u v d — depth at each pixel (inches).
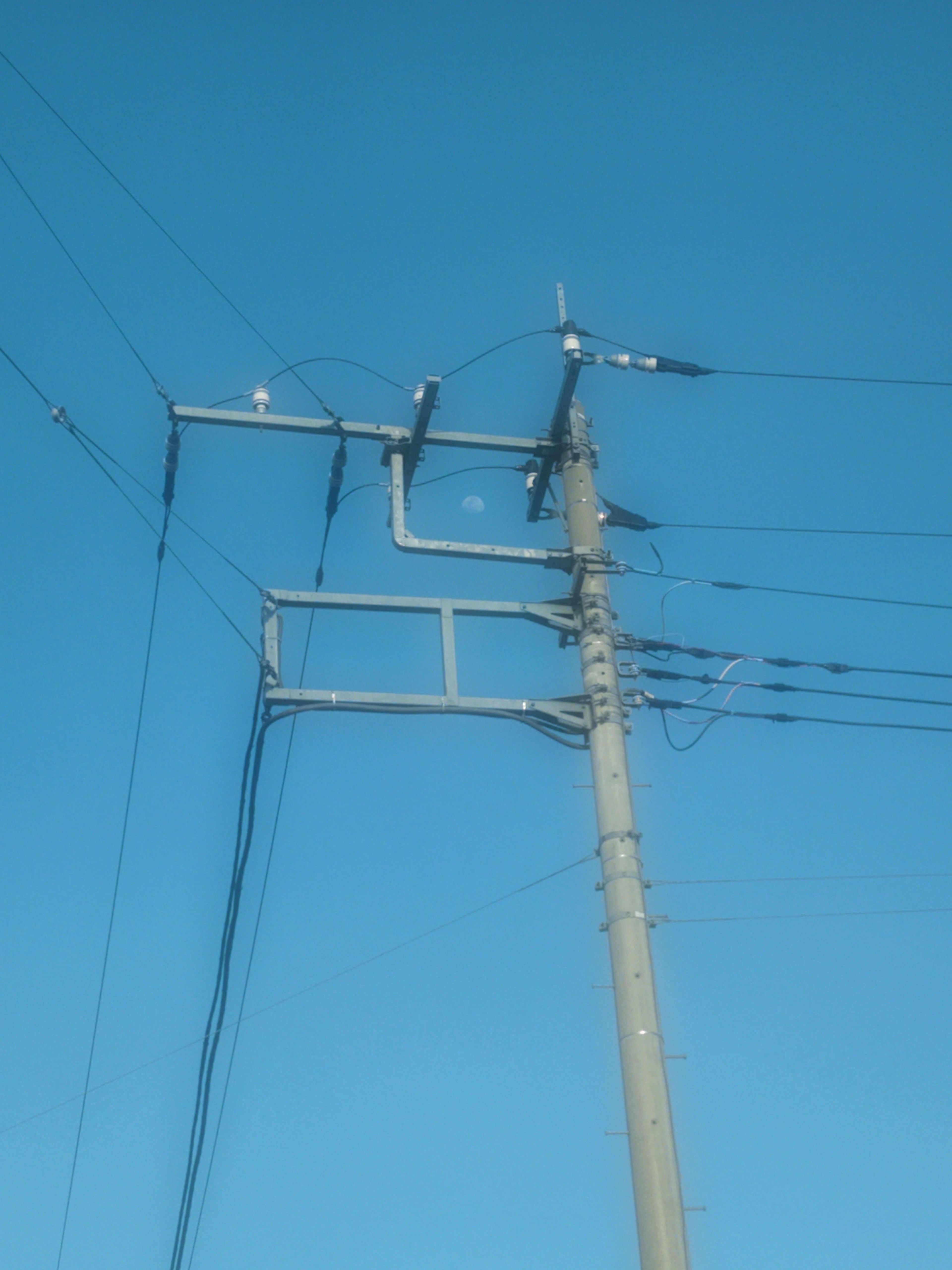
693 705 486.9
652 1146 357.7
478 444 501.0
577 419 512.7
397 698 449.4
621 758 432.1
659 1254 344.2
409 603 467.2
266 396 497.4
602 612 465.7
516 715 446.9
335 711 448.8
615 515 505.4
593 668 452.4
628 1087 370.3
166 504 507.8
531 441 504.7
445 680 454.3
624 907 397.4
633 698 470.0
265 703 450.3
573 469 498.0
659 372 509.7
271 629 460.4
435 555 482.6
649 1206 350.6
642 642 482.6
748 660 500.4
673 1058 378.3
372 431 498.9
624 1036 377.1
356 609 469.7
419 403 494.0
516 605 471.5
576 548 477.4
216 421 489.7
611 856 408.8
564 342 502.0
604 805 420.5
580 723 443.5
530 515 514.6
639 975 384.5
